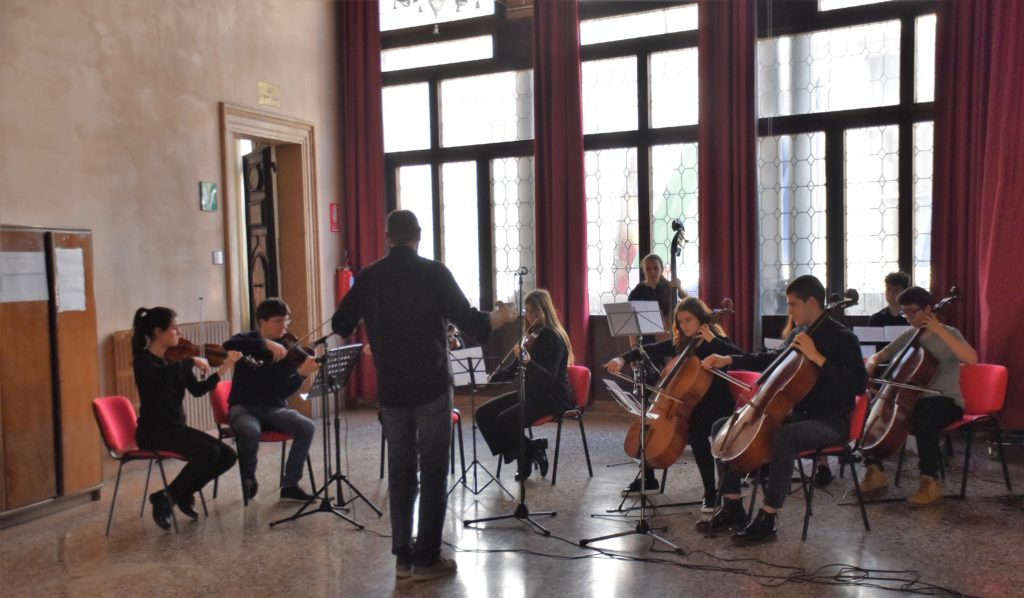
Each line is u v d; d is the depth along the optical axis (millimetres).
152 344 4441
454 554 3727
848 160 6551
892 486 4680
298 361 4520
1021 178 5398
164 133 6066
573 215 7195
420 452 3428
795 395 3682
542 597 3209
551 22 7184
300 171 7527
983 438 5793
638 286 6613
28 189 5043
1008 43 5426
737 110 6559
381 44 8094
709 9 6645
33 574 3666
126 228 5738
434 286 3404
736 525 3902
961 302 5883
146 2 5926
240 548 3930
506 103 7766
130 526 4367
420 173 8180
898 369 4484
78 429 4809
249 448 4617
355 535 4074
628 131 7246
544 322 5000
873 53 6445
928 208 6316
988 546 3631
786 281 6797
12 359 4438
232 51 6730
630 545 3779
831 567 3422
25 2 5039
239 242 8234
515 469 5336
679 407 4121
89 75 5473
